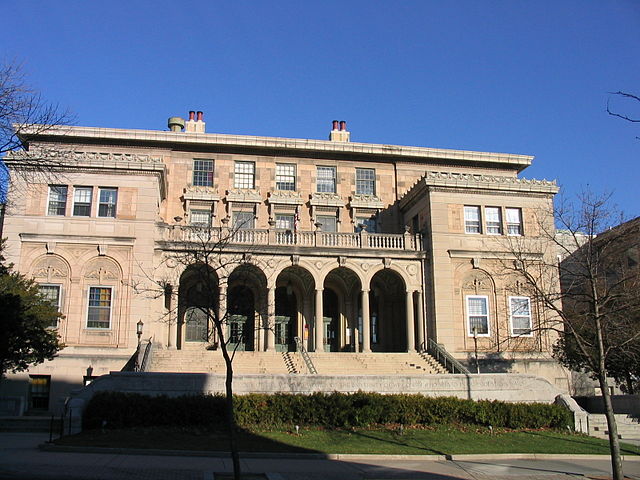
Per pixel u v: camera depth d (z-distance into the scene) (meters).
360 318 41.47
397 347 41.06
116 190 34.97
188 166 41.25
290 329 40.38
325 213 42.34
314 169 42.91
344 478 16.64
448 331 36.44
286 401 24.66
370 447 21.50
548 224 38.00
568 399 28.22
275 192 41.62
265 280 38.06
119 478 15.09
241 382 25.86
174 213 40.44
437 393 27.70
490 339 36.78
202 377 25.55
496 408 26.39
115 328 33.12
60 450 19.39
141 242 34.31
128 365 29.30
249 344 38.97
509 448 22.45
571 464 20.62
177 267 34.59
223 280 34.56
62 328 32.78
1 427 24.97
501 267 37.53
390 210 43.09
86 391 24.70
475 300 37.41
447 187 38.38
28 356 26.84
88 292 33.47
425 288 37.72
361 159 43.69
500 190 39.00
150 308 33.59
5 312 20.31
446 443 22.81
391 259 37.84
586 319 27.08
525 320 37.22
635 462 21.64
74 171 34.66
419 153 43.75
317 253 36.94
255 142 41.62
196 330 38.06
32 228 33.62
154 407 23.59
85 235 33.94
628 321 24.27
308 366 31.78
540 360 36.66
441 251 37.53
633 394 33.66
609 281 28.17
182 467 17.19
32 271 33.28
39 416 29.41
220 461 18.62
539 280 34.28
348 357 34.41
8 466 16.02
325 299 41.88
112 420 23.22
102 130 39.59
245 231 36.72
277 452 20.08
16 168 22.58
